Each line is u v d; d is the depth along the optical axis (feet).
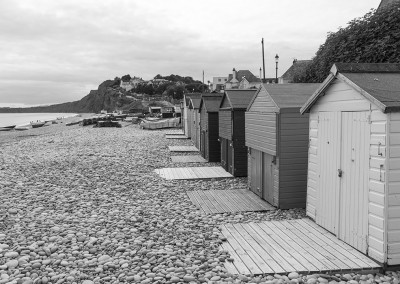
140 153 63.46
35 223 24.86
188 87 460.55
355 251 18.84
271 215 26.58
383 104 16.07
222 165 47.06
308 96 28.50
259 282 16.16
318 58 42.73
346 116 19.54
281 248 19.69
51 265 18.38
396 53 30.81
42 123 219.20
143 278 16.83
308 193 24.56
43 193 33.81
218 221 25.48
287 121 27.12
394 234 16.78
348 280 16.33
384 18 32.83
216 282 16.19
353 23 37.06
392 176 16.60
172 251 19.85
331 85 20.84
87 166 49.14
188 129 92.89
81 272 17.51
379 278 16.39
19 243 21.15
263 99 29.99
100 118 190.08
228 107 41.50
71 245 20.93
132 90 596.70
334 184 20.99
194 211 27.89
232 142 40.78
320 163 22.61
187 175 42.27
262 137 30.07
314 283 15.97
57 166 49.32
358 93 18.38
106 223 24.99
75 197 32.32
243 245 20.38
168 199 31.83
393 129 16.47
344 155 19.85
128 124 173.88
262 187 31.12
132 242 21.39
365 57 33.83
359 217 18.61
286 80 131.85
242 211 27.71
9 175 42.96
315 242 20.33
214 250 19.80
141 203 30.40
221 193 33.55
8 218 26.13
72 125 197.77
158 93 552.41
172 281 16.40
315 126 23.12
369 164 17.65
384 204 16.66
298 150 27.50
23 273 17.43
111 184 37.93
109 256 19.39
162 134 107.55
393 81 18.48
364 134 18.01
